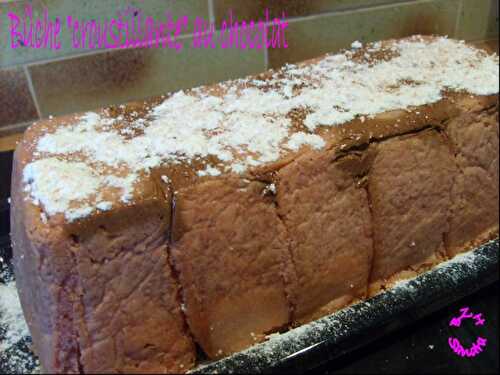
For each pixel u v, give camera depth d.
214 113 0.23
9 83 0.29
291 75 0.27
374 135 0.22
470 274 0.25
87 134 0.22
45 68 0.29
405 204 0.24
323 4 0.33
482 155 0.25
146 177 0.19
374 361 0.23
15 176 0.21
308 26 0.34
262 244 0.21
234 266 0.21
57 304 0.18
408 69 0.27
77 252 0.18
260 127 0.22
